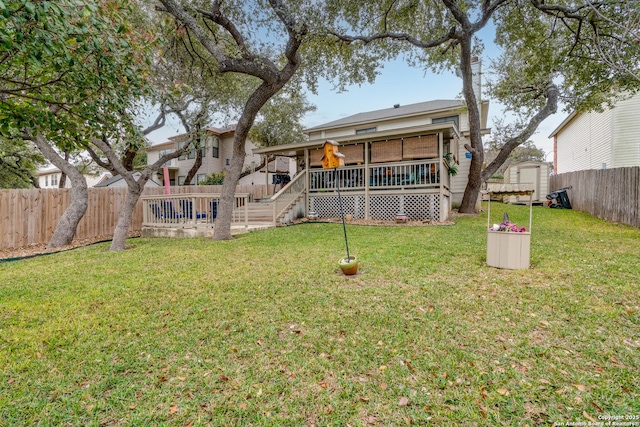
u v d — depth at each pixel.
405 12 8.78
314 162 11.49
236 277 4.25
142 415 1.74
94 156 9.32
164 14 5.89
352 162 10.59
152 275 4.49
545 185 14.71
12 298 3.59
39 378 2.08
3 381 2.04
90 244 7.96
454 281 3.78
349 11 7.87
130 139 3.86
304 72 8.78
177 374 2.11
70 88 2.82
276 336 2.60
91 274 4.61
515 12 8.73
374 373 2.08
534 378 1.98
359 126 16.22
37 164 18.33
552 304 3.02
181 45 8.05
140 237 8.84
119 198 9.98
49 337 2.62
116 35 2.75
